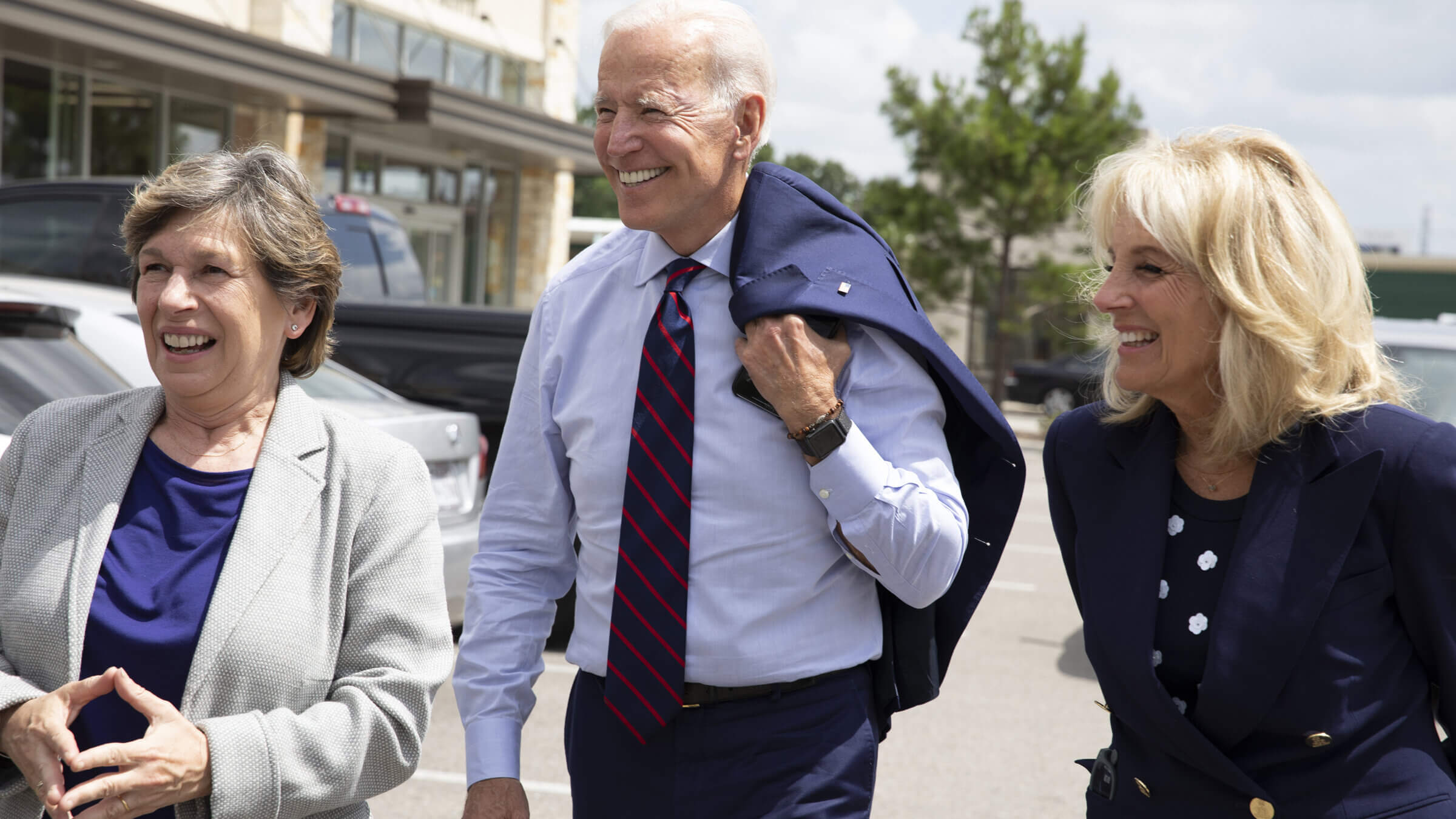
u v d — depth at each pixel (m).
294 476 1.81
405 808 3.71
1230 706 1.63
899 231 18.64
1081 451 1.90
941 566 1.88
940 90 18.88
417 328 5.99
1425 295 31.44
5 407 3.47
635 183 1.91
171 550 1.76
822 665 1.92
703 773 1.91
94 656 1.70
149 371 3.80
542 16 19.08
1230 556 1.70
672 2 1.91
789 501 1.91
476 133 15.41
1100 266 1.93
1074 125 18.20
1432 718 1.68
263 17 13.70
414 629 1.83
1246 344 1.64
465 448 4.77
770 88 1.97
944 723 4.75
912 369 1.93
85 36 10.34
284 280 1.82
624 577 1.92
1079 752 4.43
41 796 1.55
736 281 1.90
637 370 2.00
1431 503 1.60
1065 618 6.62
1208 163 1.69
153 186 1.79
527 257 19.36
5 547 1.77
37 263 7.34
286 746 1.66
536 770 4.07
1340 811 1.62
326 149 14.98
